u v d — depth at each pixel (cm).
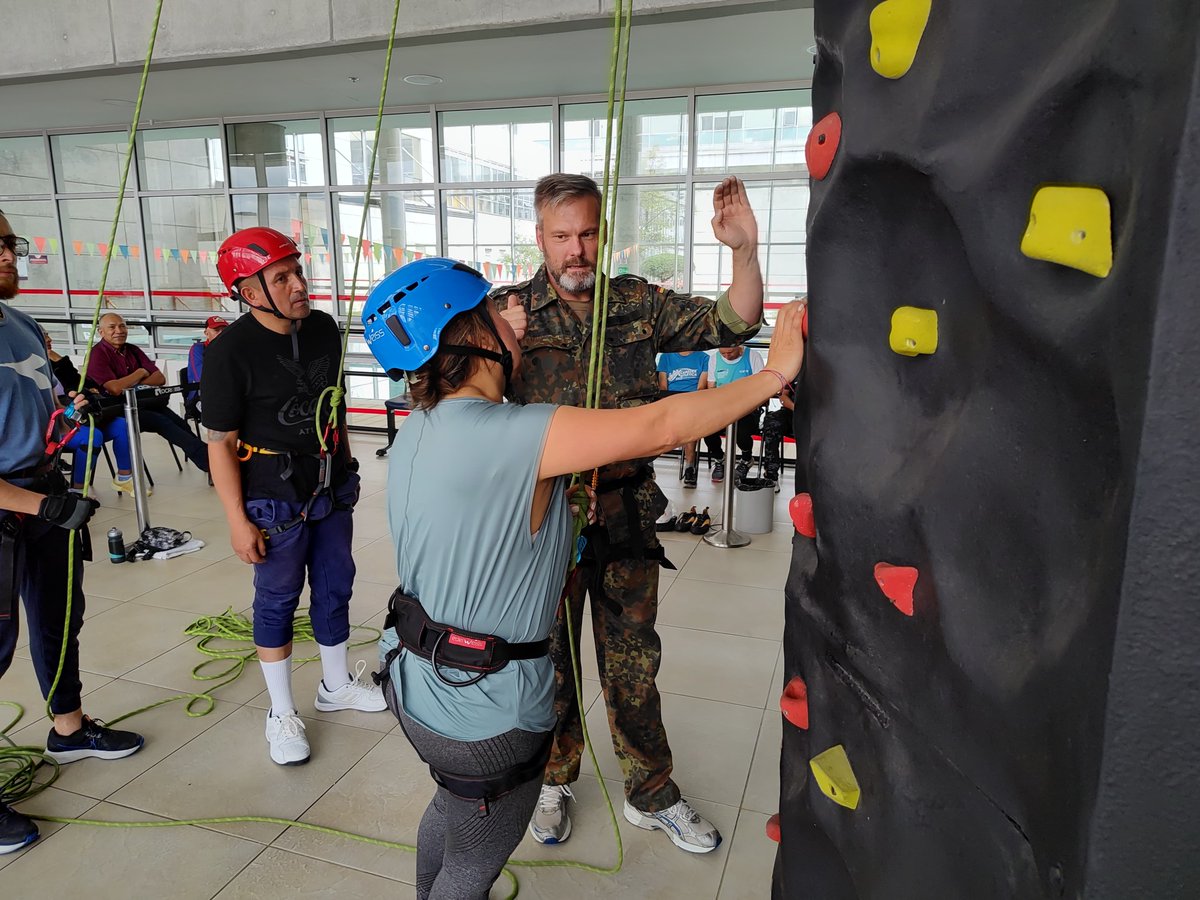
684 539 429
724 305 169
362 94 700
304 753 232
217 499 505
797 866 88
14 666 288
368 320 116
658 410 109
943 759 58
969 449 53
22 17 612
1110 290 39
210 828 206
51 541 216
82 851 198
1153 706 39
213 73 627
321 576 247
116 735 236
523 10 502
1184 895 41
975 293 52
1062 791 44
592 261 170
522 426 110
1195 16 33
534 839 201
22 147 891
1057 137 43
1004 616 50
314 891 185
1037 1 44
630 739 196
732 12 475
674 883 187
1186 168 34
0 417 193
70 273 916
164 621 328
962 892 56
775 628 319
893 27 55
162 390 422
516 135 734
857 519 68
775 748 239
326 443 233
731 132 677
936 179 52
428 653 121
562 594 128
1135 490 38
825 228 68
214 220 848
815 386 74
